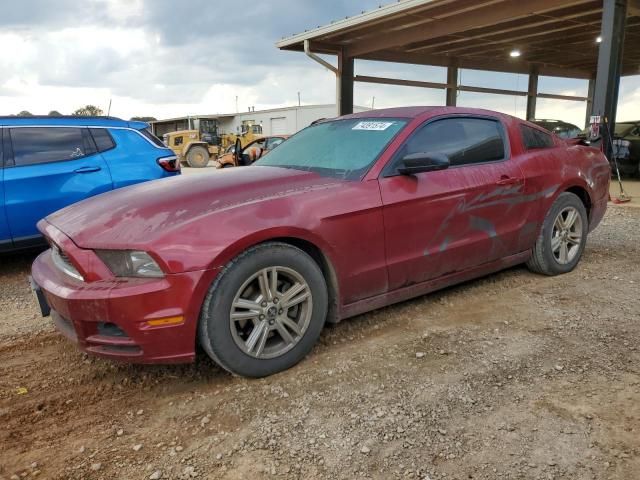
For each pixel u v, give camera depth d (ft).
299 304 9.85
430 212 11.48
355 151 11.78
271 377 9.54
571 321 11.88
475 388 8.97
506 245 13.47
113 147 19.19
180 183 11.03
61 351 11.25
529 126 14.80
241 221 8.98
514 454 7.20
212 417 8.36
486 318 12.14
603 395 8.68
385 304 11.37
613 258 17.44
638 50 65.82
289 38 53.16
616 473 6.76
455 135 12.66
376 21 43.68
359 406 8.48
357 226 10.34
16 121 17.57
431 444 7.47
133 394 9.27
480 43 59.21
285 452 7.38
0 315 13.79
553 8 38.32
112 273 8.64
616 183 42.06
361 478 6.81
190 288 8.44
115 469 7.14
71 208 11.11
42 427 8.28
